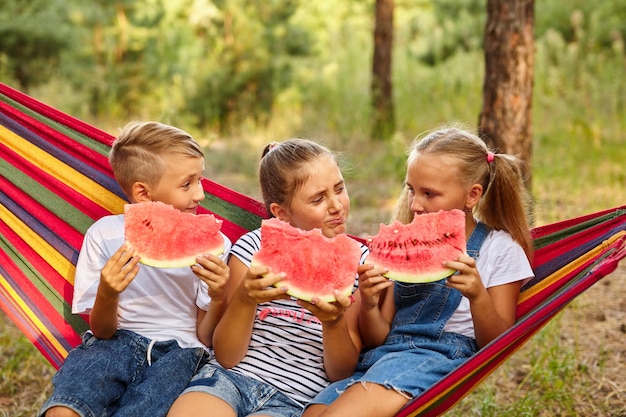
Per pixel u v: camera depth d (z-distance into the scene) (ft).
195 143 11.14
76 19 56.29
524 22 21.44
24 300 12.41
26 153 12.53
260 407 10.11
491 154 11.15
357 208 30.35
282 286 9.51
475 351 10.62
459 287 9.87
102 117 55.83
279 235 9.82
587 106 42.50
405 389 9.50
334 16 76.28
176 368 10.36
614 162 35.17
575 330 18.04
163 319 10.97
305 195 10.75
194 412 9.68
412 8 74.95
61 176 12.40
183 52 62.08
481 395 15.11
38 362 16.44
